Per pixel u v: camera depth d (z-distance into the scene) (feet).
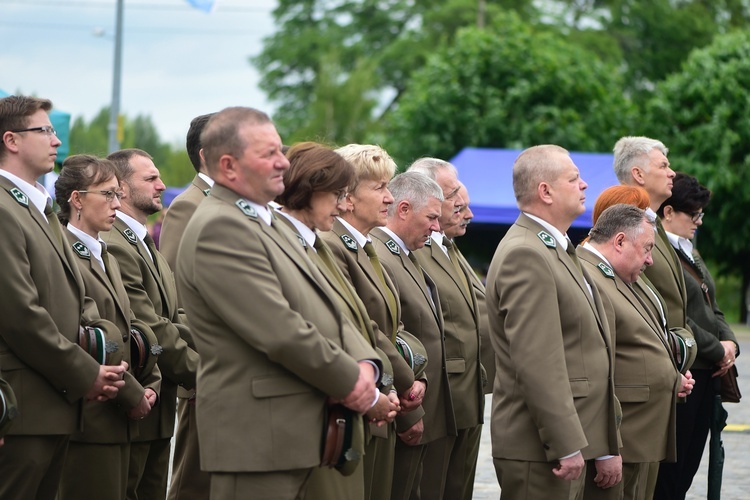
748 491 39.73
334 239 26.91
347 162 23.98
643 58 217.97
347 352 21.74
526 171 26.81
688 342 30.96
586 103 140.15
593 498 27.27
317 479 22.95
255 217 21.17
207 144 21.49
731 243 128.26
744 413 58.13
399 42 214.90
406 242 29.35
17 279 23.11
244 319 20.25
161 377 29.07
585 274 27.55
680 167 128.26
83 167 27.50
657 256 33.12
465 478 31.07
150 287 29.66
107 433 26.66
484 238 106.42
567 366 25.93
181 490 29.86
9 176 24.31
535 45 142.41
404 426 27.43
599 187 84.69
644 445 28.81
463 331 30.42
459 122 138.10
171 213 30.63
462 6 212.02
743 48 132.16
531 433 25.93
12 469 23.62
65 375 23.65
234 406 20.56
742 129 127.54
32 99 24.90
